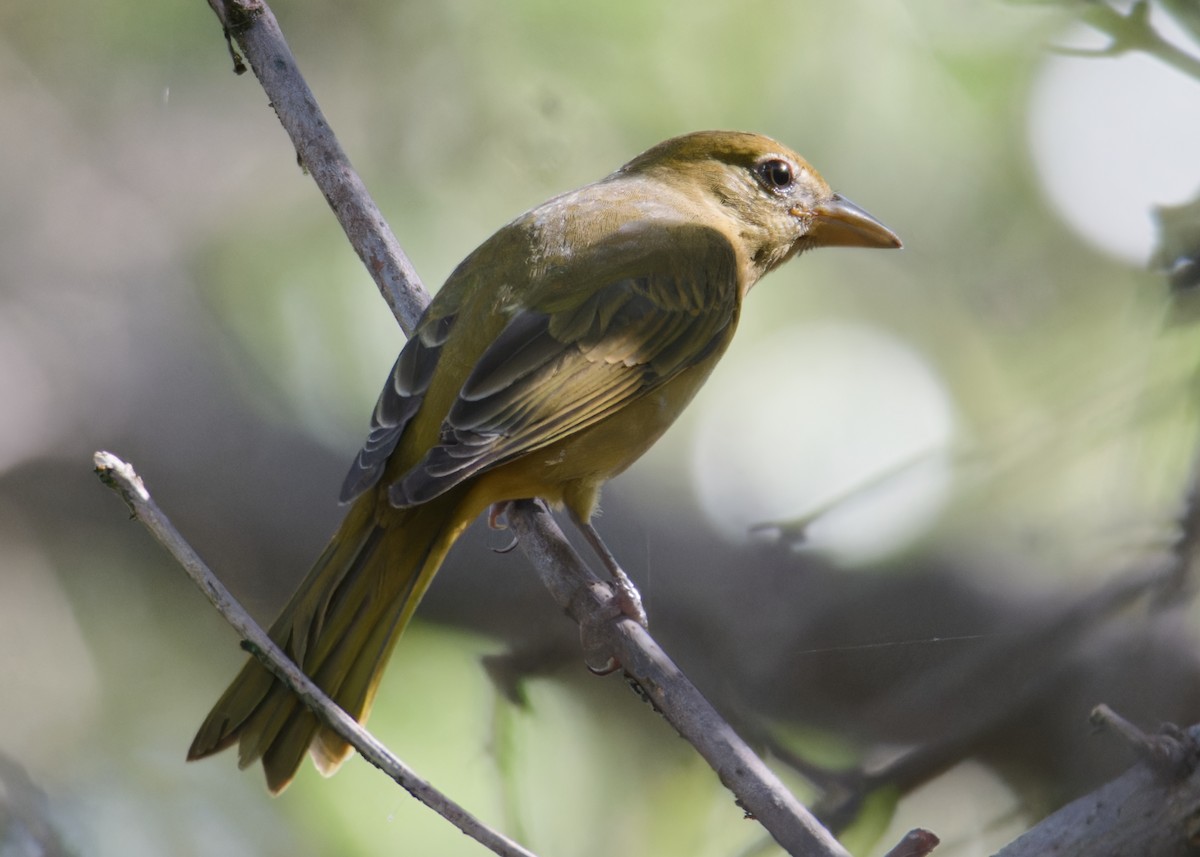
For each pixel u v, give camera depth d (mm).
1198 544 9742
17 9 14773
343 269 13945
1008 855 5785
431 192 13469
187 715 12758
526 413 8344
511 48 13430
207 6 14797
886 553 12508
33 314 13758
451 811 6398
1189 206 10055
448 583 11945
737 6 13125
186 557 6859
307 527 13250
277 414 13562
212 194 14461
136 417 13562
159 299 14008
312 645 7676
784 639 12328
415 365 8461
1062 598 11797
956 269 13562
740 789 6832
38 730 12438
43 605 13117
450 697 10930
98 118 14773
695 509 13250
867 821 9242
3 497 13414
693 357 9297
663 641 12500
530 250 9102
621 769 11469
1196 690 10016
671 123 13188
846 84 13250
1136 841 5668
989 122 13289
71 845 10859
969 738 9430
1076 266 13312
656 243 9320
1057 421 10648
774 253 10781
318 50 13844
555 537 8555
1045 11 13016
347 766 10602
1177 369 10234
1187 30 10367
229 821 11508
